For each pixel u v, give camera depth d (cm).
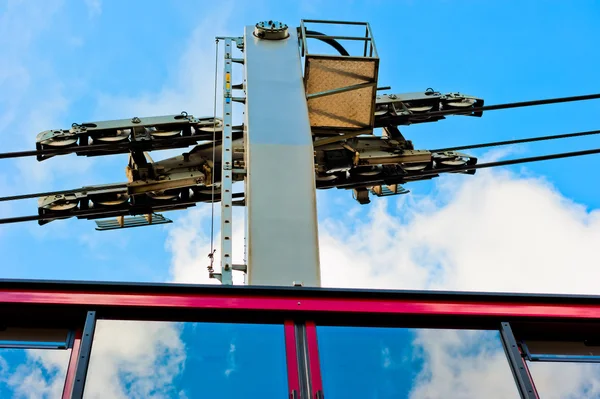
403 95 1445
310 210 1023
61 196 1324
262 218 1004
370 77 1248
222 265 975
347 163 1384
